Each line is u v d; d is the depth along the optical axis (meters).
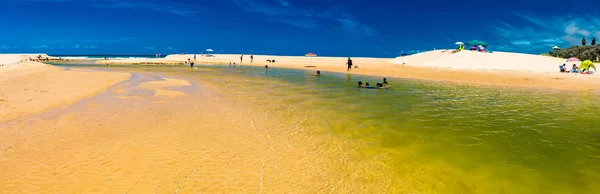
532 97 20.75
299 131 11.89
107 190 7.12
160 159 8.88
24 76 27.45
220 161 8.85
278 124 12.88
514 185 7.70
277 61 72.19
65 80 26.03
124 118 13.30
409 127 12.63
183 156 9.12
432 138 11.18
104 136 10.76
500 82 29.50
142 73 38.72
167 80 29.28
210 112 14.90
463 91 23.48
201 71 43.25
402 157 9.38
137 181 7.56
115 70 44.34
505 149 10.10
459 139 11.11
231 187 7.39
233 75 36.53
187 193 7.07
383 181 7.87
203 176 7.90
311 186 7.55
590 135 11.66
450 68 46.09
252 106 16.58
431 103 18.14
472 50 58.28
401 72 40.38
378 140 10.91
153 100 17.83
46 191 7.01
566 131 12.22
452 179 8.00
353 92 22.31
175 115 14.10
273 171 8.31
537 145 10.51
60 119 12.88
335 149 9.98
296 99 18.95
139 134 11.08
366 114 14.94
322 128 12.36
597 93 22.52
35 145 9.75
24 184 7.29
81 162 8.53
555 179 8.00
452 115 14.98
